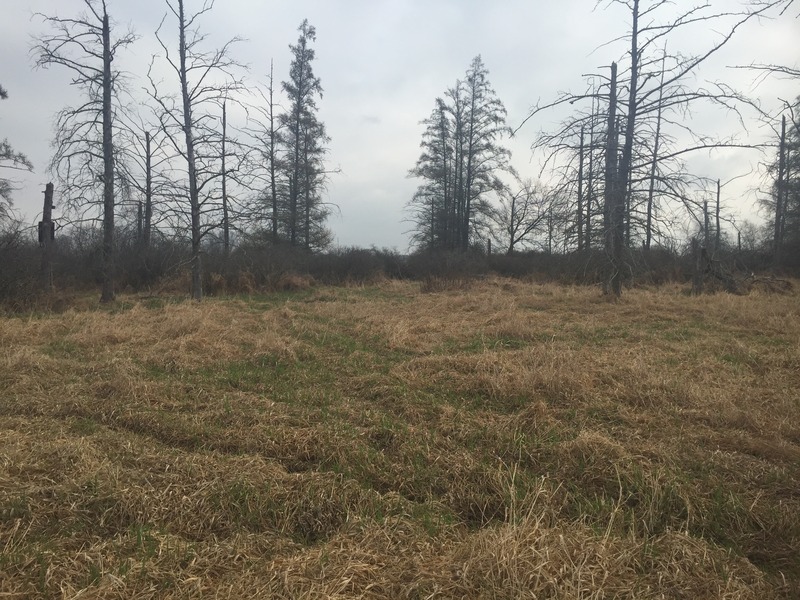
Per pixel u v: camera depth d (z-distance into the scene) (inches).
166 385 245.8
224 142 619.2
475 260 1043.3
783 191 829.8
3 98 819.4
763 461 170.7
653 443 184.1
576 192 596.4
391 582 107.0
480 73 1337.4
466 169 1406.3
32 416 209.3
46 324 388.8
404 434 189.2
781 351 320.8
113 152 604.1
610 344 353.1
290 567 110.4
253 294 731.4
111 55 586.9
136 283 771.4
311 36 1186.0
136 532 125.0
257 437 187.0
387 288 827.4
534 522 125.9
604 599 101.7
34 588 103.6
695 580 110.0
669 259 845.2
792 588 111.2
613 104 574.2
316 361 309.6
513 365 275.0
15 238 574.9
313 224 1237.7
